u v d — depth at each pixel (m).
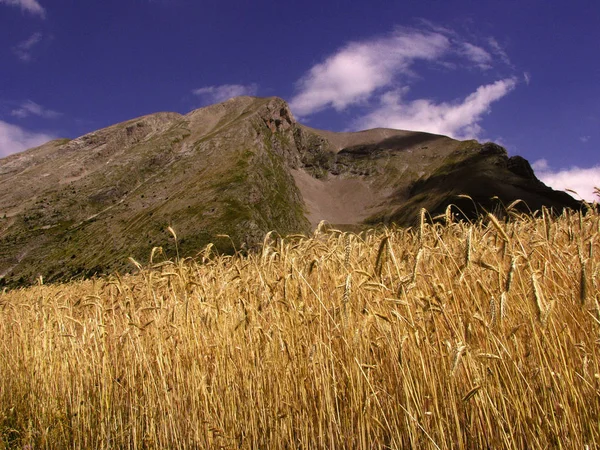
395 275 3.77
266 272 4.80
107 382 5.13
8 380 6.16
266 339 4.19
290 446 3.84
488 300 3.23
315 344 3.73
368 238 4.93
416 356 3.17
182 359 4.78
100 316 5.68
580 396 2.73
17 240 193.88
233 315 4.64
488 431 2.93
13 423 5.56
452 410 3.04
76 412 5.10
